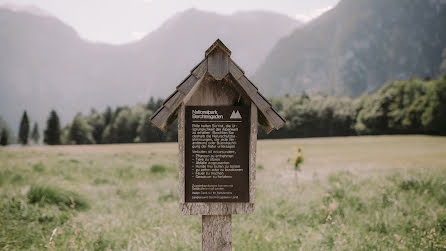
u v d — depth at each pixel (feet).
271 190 26.00
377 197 20.39
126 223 16.63
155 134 260.62
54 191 19.35
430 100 189.67
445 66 622.95
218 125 9.72
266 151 100.01
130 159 62.80
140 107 310.86
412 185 23.41
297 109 266.36
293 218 17.97
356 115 252.83
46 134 286.87
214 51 9.14
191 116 9.71
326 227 15.87
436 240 13.88
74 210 17.98
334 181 28.14
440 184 22.68
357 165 49.78
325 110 259.80
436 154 70.69
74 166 44.32
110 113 327.88
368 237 14.26
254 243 14.28
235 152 9.75
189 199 9.71
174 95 9.16
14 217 16.12
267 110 9.45
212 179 9.77
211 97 9.75
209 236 9.86
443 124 184.14
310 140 177.06
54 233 13.14
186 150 9.73
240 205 9.76
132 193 26.04
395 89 226.17
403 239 14.23
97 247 13.28
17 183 28.14
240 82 9.29
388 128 225.35
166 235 14.47
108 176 37.42
